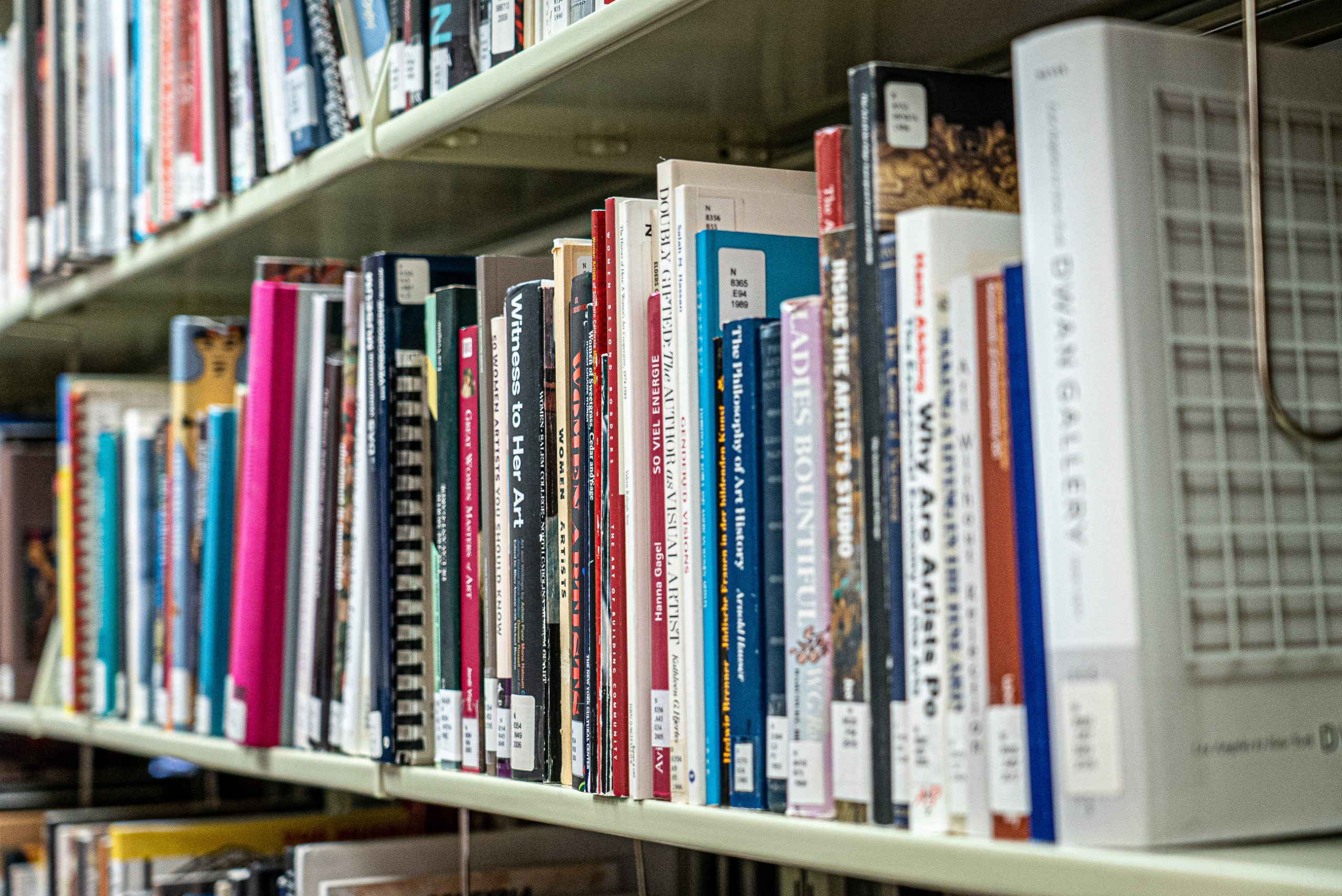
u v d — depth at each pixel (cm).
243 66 118
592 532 78
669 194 72
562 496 81
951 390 55
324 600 106
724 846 66
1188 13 84
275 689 113
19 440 201
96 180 145
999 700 53
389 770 96
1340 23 80
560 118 97
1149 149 50
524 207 120
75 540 154
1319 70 56
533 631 83
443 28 93
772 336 66
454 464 93
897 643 58
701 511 70
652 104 94
